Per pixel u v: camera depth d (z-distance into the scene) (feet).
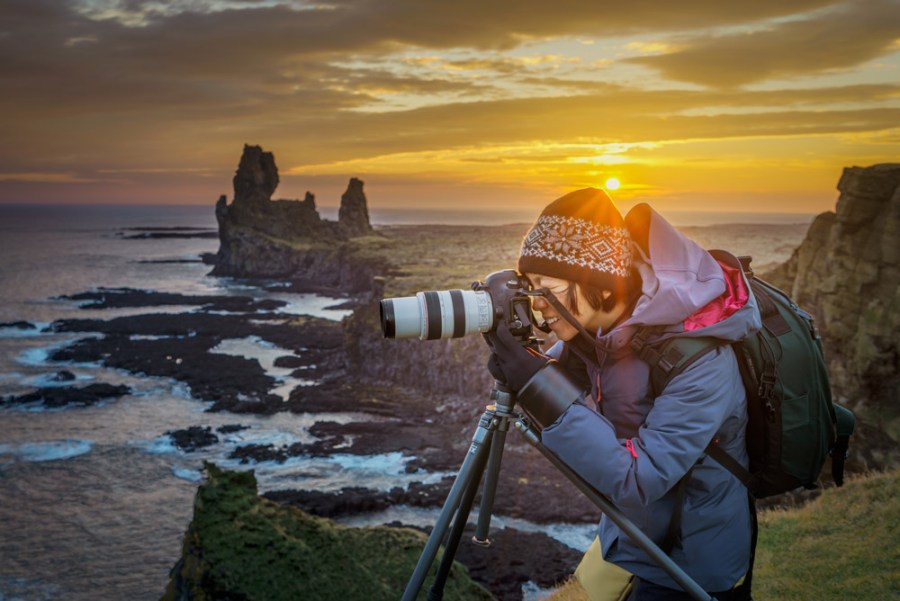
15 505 167.43
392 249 655.76
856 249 134.10
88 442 210.18
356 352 293.84
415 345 273.13
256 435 216.95
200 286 646.74
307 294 596.70
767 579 21.48
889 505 25.96
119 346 358.43
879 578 19.79
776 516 29.45
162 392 271.08
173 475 184.96
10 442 209.97
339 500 159.22
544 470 172.04
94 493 173.99
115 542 150.41
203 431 216.54
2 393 269.23
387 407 247.29
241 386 273.95
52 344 373.81
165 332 403.34
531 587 116.67
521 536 134.62
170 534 153.89
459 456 196.24
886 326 123.65
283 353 351.87
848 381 132.26
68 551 146.61
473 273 447.01
